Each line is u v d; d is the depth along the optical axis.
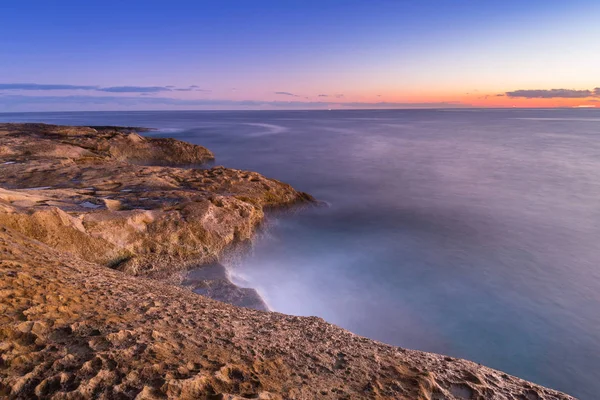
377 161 39.94
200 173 22.80
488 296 12.94
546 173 32.81
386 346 6.91
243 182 22.11
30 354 4.16
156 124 110.75
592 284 13.69
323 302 12.47
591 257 15.93
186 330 5.77
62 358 4.20
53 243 11.13
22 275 6.09
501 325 11.33
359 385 4.97
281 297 12.44
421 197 26.03
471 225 20.19
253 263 14.95
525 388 5.81
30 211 11.10
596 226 19.69
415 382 5.20
